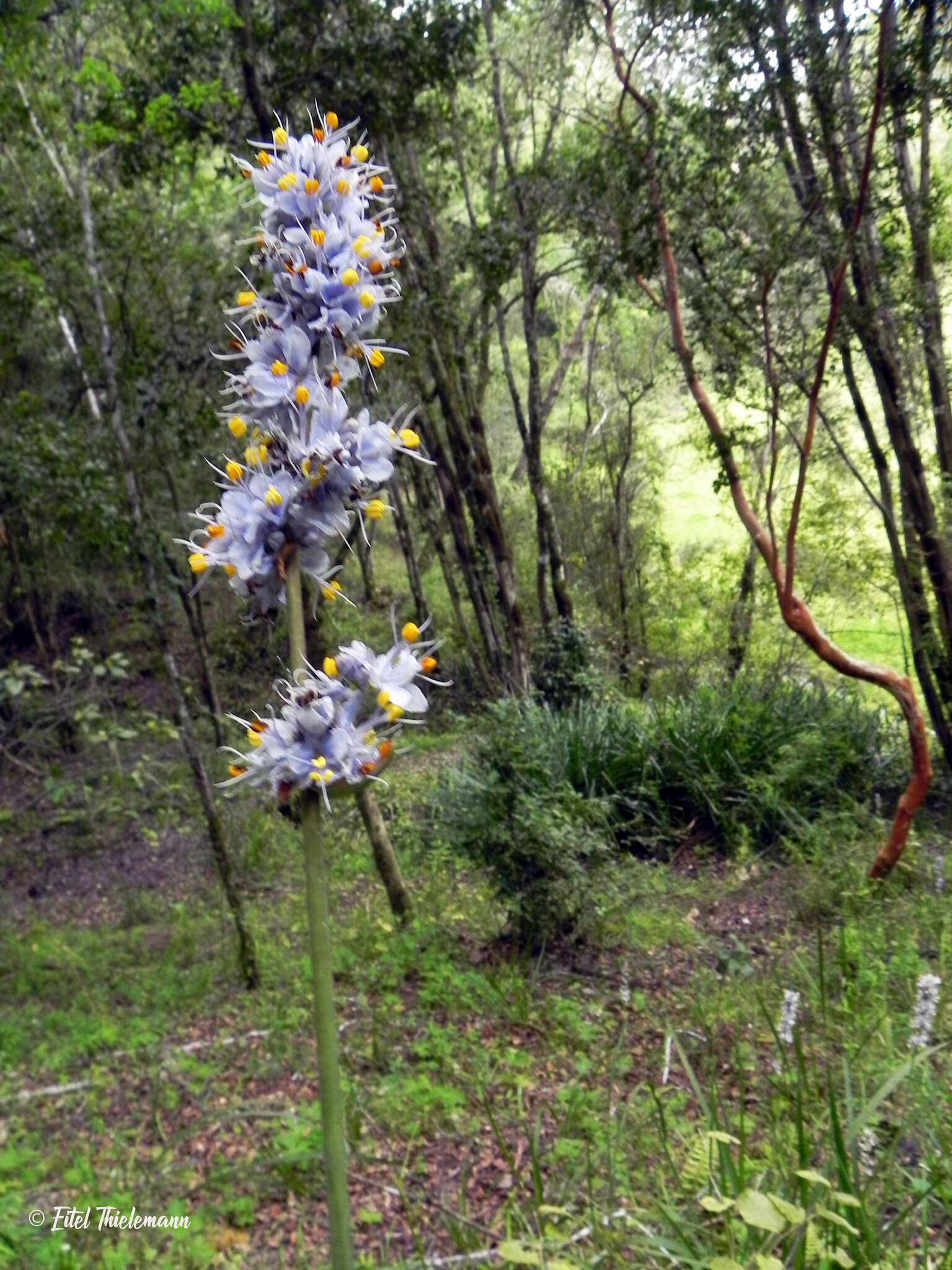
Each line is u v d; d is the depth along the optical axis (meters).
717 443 7.84
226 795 1.79
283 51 8.97
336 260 1.59
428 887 8.27
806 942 6.98
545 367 19.42
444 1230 3.86
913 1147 3.39
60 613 14.16
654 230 8.54
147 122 7.73
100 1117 5.02
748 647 14.16
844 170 8.38
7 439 6.99
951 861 8.08
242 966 6.72
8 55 6.50
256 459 1.57
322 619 6.05
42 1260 3.49
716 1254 2.44
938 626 9.52
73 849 9.61
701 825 9.64
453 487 14.48
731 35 7.98
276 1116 4.49
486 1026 5.94
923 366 9.97
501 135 13.20
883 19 7.16
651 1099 4.44
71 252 7.52
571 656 13.57
